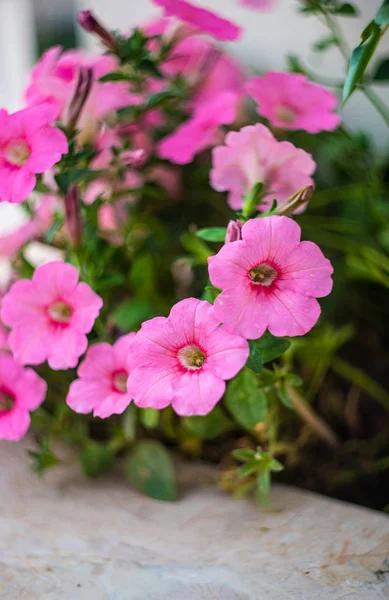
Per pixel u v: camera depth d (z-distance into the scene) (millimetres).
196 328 479
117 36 571
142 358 482
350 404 626
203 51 646
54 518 540
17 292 526
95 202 574
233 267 469
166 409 593
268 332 508
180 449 607
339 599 473
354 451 594
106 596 483
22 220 761
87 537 522
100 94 571
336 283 640
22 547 516
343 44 610
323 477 576
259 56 710
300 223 638
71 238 555
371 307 667
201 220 693
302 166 533
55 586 490
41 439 615
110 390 520
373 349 658
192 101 654
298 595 477
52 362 522
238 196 554
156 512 545
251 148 537
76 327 518
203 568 497
